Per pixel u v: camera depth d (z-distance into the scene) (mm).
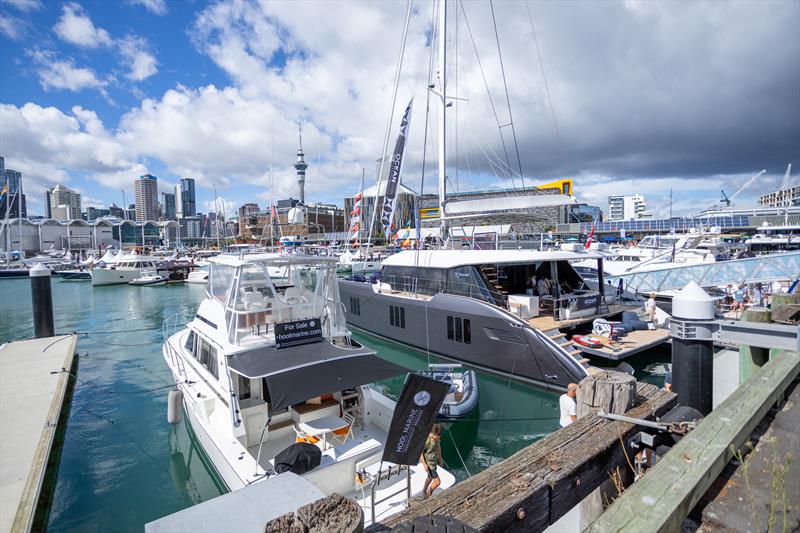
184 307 29375
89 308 29328
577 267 20859
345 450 5914
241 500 1551
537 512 2068
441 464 5984
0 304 31969
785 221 50781
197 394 7715
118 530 6422
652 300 12852
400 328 14695
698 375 3568
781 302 5453
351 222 22906
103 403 11281
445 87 13875
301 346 7160
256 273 7785
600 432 2746
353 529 1282
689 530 1878
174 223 120875
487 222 14719
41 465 7152
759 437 2631
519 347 10602
